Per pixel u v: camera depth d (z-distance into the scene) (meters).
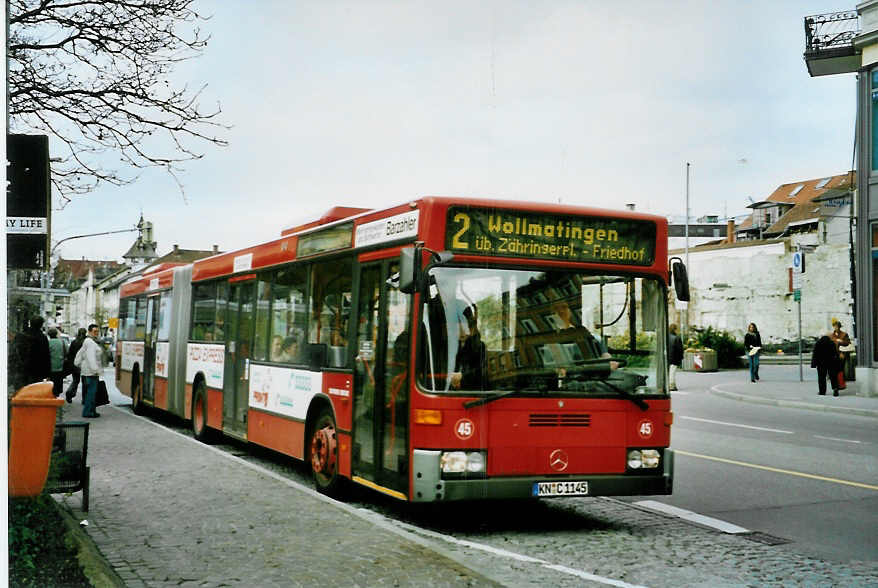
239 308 13.76
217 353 14.69
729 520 8.82
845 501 9.82
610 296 8.40
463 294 7.98
